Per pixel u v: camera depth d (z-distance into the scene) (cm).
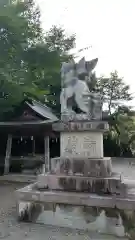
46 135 1195
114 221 483
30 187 602
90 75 627
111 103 2866
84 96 598
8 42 1166
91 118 589
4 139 1486
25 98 1255
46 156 1178
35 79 1434
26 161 1299
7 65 1136
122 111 2794
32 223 543
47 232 489
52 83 1828
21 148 1545
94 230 494
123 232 472
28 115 1225
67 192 540
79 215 512
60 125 593
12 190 942
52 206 538
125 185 508
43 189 571
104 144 2673
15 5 1220
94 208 504
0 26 1129
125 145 2650
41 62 1342
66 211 525
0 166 1402
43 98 1755
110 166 560
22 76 1173
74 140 591
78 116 597
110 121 2634
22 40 1219
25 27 1281
